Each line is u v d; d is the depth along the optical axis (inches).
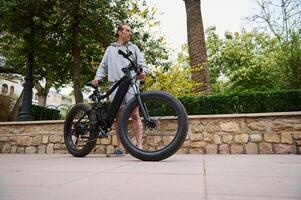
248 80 746.2
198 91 265.4
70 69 370.6
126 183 56.9
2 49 413.4
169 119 175.0
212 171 74.0
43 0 261.9
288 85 238.4
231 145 166.1
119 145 143.7
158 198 43.4
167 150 105.2
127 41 147.3
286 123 160.1
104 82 281.6
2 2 256.4
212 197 43.4
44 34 300.2
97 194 46.5
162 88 261.9
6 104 374.3
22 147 202.7
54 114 323.0
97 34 317.4
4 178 63.9
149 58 312.5
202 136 171.5
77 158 129.9
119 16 307.0
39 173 72.4
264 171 72.6
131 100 119.7
